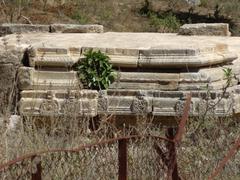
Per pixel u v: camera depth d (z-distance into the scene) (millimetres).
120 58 9711
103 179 6035
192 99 9102
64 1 25031
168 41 11398
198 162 6512
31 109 9156
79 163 6035
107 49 9797
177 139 4938
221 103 9078
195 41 11430
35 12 23422
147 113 9367
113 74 9633
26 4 23500
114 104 9383
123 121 9469
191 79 9461
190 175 6336
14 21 22078
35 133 6809
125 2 28156
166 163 5207
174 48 9625
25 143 6531
